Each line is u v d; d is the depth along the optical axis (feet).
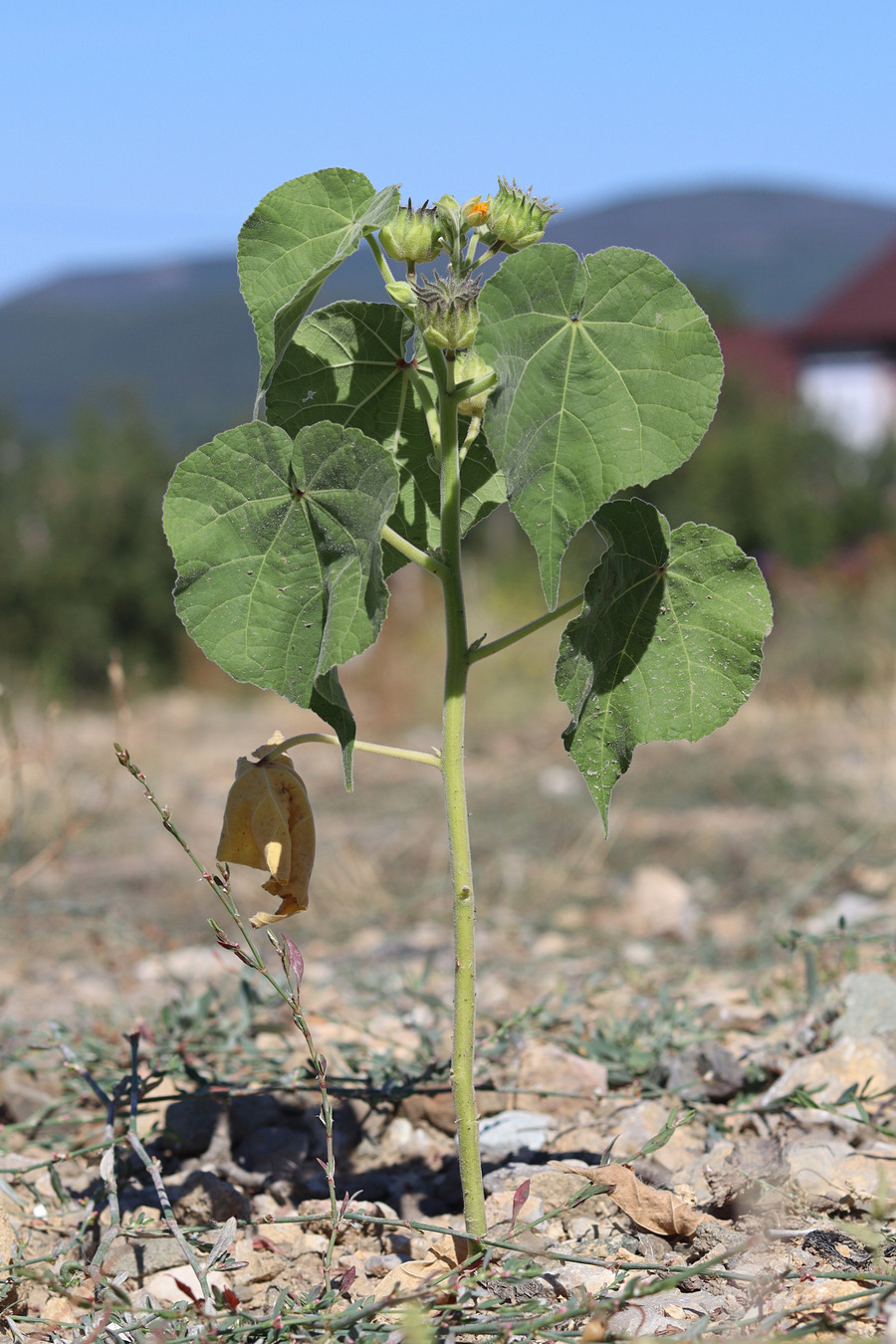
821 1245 3.36
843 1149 3.57
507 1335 3.14
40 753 5.97
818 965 4.64
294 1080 3.90
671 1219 3.41
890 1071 3.82
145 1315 3.29
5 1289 3.36
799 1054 4.02
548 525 3.17
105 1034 4.33
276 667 3.21
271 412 3.36
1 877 6.79
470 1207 3.33
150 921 7.22
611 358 3.15
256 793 3.26
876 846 7.59
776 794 9.41
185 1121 3.82
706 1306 3.25
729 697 3.27
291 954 3.31
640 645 3.28
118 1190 3.67
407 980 4.60
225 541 3.19
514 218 3.24
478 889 7.95
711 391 3.13
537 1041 4.19
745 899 7.09
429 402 3.33
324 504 3.16
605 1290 3.27
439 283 3.18
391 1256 3.45
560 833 9.14
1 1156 3.87
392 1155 3.84
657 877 7.33
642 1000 4.52
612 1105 3.90
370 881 7.94
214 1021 4.17
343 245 3.20
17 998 5.35
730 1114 3.77
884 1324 3.13
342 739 3.23
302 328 3.34
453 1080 3.32
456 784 3.29
